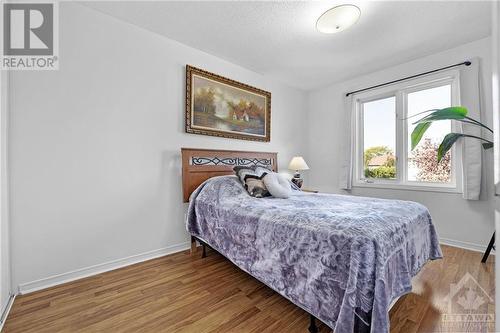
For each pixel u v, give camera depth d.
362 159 3.51
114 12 2.05
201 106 2.69
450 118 2.07
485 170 2.42
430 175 2.86
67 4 1.89
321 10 2.01
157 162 2.38
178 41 2.52
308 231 1.30
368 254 1.08
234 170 2.62
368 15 2.06
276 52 2.74
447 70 2.65
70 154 1.89
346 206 1.75
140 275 1.96
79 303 1.56
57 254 1.83
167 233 2.46
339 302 1.12
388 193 3.15
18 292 1.66
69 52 1.89
